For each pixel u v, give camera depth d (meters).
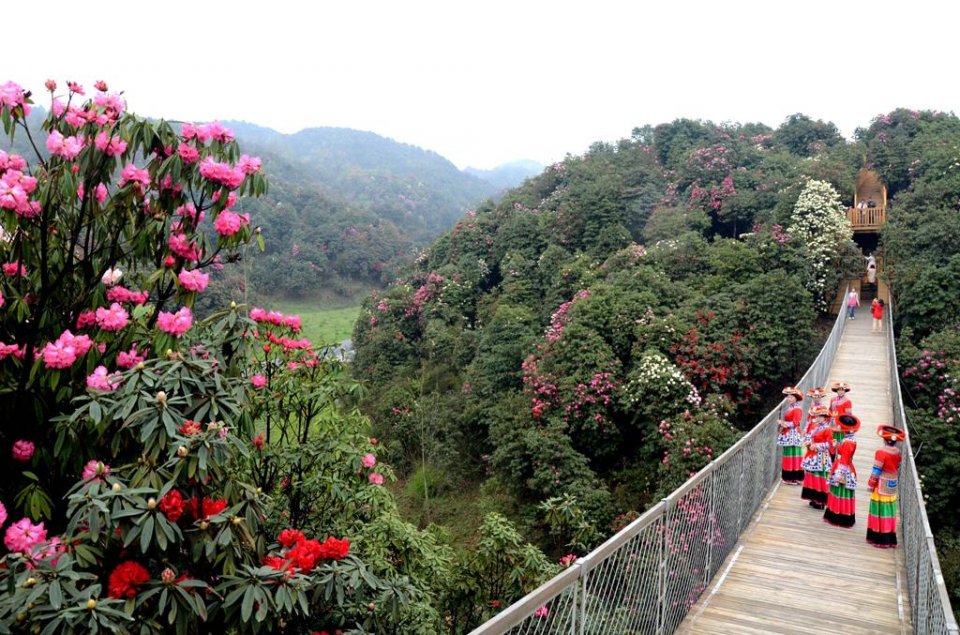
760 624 4.83
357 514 5.90
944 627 3.31
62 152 3.69
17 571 2.64
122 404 3.06
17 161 3.84
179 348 3.72
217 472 3.18
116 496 2.76
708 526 5.53
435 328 25.25
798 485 8.41
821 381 13.16
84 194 3.82
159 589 2.76
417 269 34.00
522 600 2.61
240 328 4.02
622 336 16.69
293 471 5.65
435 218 90.81
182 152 4.02
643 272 19.30
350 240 55.78
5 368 3.58
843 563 5.96
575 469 14.17
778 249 20.95
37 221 3.75
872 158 28.64
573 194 27.78
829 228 21.39
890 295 18.91
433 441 19.42
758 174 27.70
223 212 4.21
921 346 15.51
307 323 42.75
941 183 21.55
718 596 5.30
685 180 29.56
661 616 4.39
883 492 6.29
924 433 12.45
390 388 23.52
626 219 27.45
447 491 18.14
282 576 3.09
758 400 15.98
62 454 3.46
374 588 3.97
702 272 20.00
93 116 3.75
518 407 16.81
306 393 5.53
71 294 4.06
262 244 4.50
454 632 6.01
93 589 2.57
